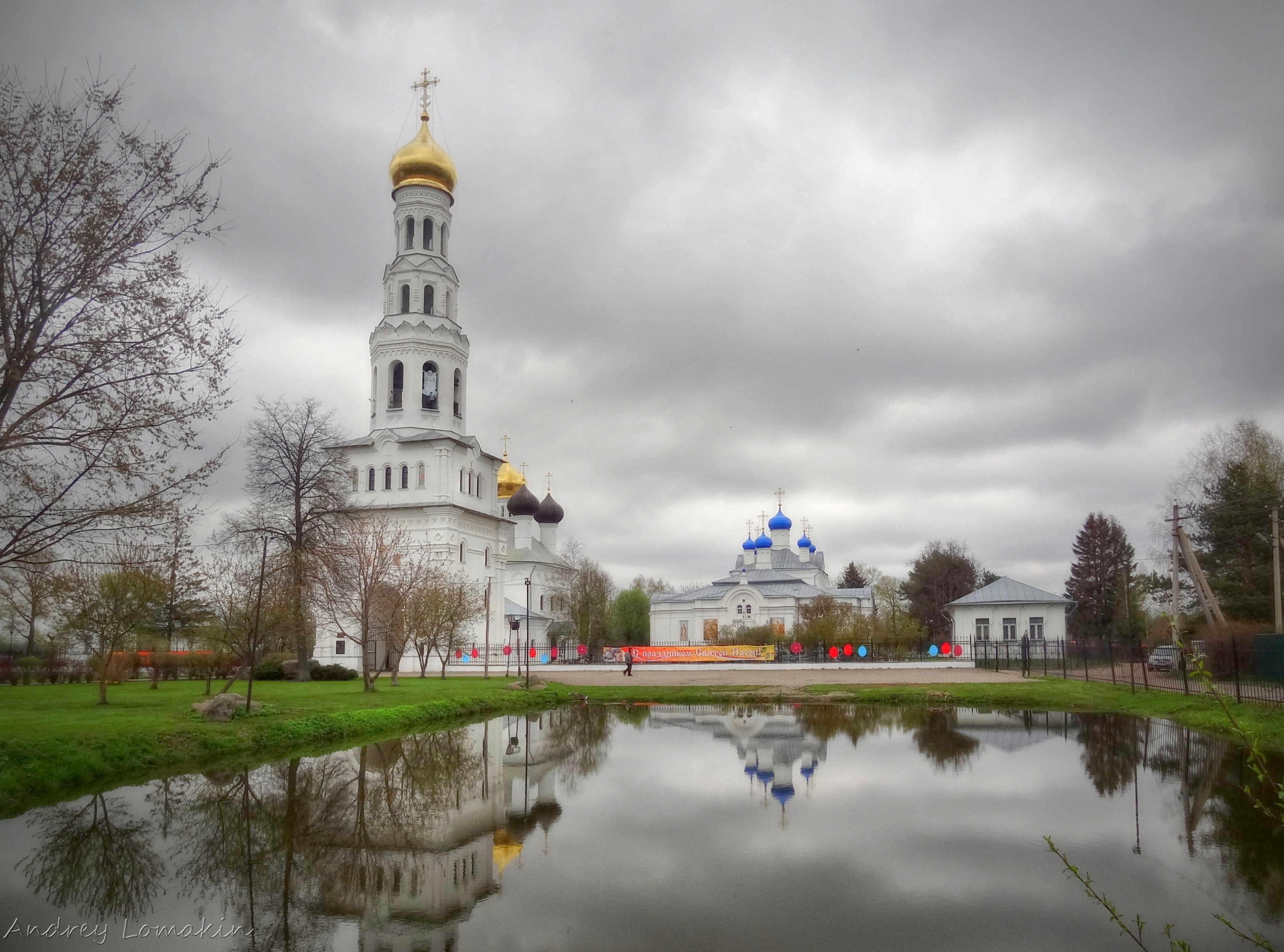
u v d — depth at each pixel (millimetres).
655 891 11383
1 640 49750
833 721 33250
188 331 18766
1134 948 9242
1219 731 26688
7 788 17250
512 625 74750
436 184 70688
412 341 68562
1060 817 15664
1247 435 58062
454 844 13953
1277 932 9664
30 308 17328
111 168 18031
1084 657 53719
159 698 32438
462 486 68688
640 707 41406
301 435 47156
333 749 25188
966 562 105875
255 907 10867
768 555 100000
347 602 43281
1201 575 44469
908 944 9398
